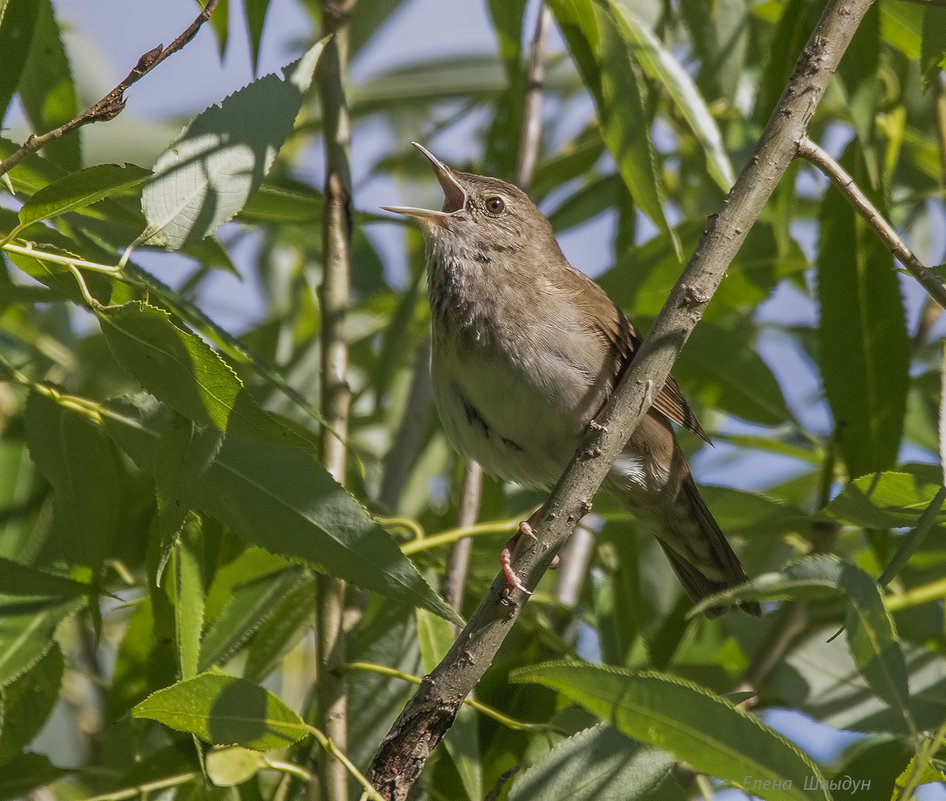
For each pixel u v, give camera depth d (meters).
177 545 7.48
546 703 8.36
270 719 6.41
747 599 5.90
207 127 6.57
